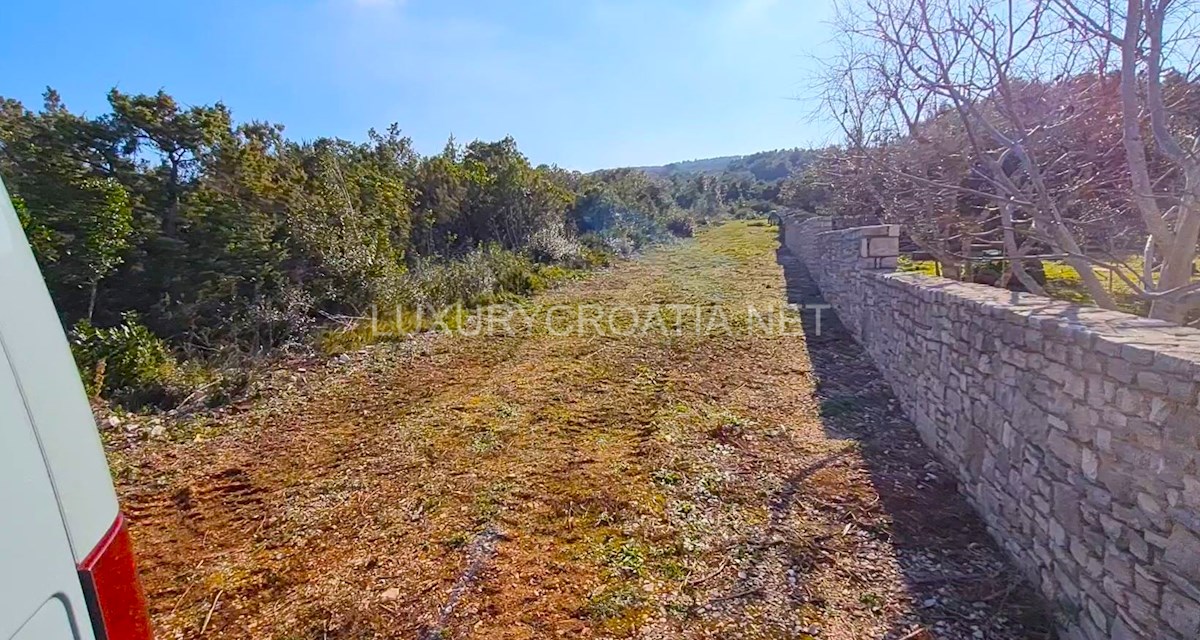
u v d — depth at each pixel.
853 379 5.55
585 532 3.02
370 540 3.00
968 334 3.24
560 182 20.16
